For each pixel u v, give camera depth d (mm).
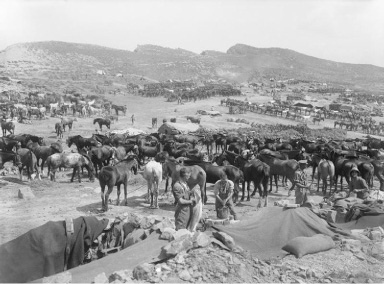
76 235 9516
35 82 116938
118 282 7883
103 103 87250
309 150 34719
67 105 72375
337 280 9555
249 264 9438
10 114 59531
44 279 8047
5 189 21797
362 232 13031
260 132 60188
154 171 18141
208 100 102000
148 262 8852
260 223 11969
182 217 10742
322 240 11312
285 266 9898
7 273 8578
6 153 23844
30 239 9023
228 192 13125
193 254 9094
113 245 11422
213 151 43875
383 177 22938
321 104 110688
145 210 17891
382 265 10688
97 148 25328
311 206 16000
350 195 18391
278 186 24312
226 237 9938
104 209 17609
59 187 22875
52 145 26141
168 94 107062
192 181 18016
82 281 8164
